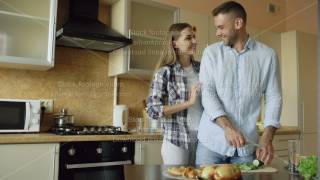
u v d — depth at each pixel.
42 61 2.21
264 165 1.22
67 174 2.00
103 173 2.11
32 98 2.45
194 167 1.11
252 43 1.52
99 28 2.46
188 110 1.71
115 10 2.73
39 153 1.91
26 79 2.44
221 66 1.49
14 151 1.84
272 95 1.49
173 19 2.80
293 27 4.16
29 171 1.88
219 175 0.91
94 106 2.71
